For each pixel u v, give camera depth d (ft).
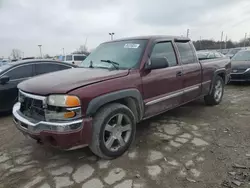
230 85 28.35
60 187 8.02
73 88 8.46
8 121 16.22
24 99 9.70
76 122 8.29
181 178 8.32
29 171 9.11
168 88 12.38
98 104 8.77
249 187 7.66
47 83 9.14
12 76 17.98
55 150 10.85
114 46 13.14
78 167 9.29
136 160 9.67
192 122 14.19
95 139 9.00
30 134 8.80
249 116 15.12
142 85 10.77
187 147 10.73
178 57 13.46
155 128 13.25
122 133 10.29
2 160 10.09
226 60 19.15
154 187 7.85
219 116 15.33
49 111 8.43
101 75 9.75
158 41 12.37
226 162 9.30
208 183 7.97
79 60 63.26
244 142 11.14
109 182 8.21
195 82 14.70
